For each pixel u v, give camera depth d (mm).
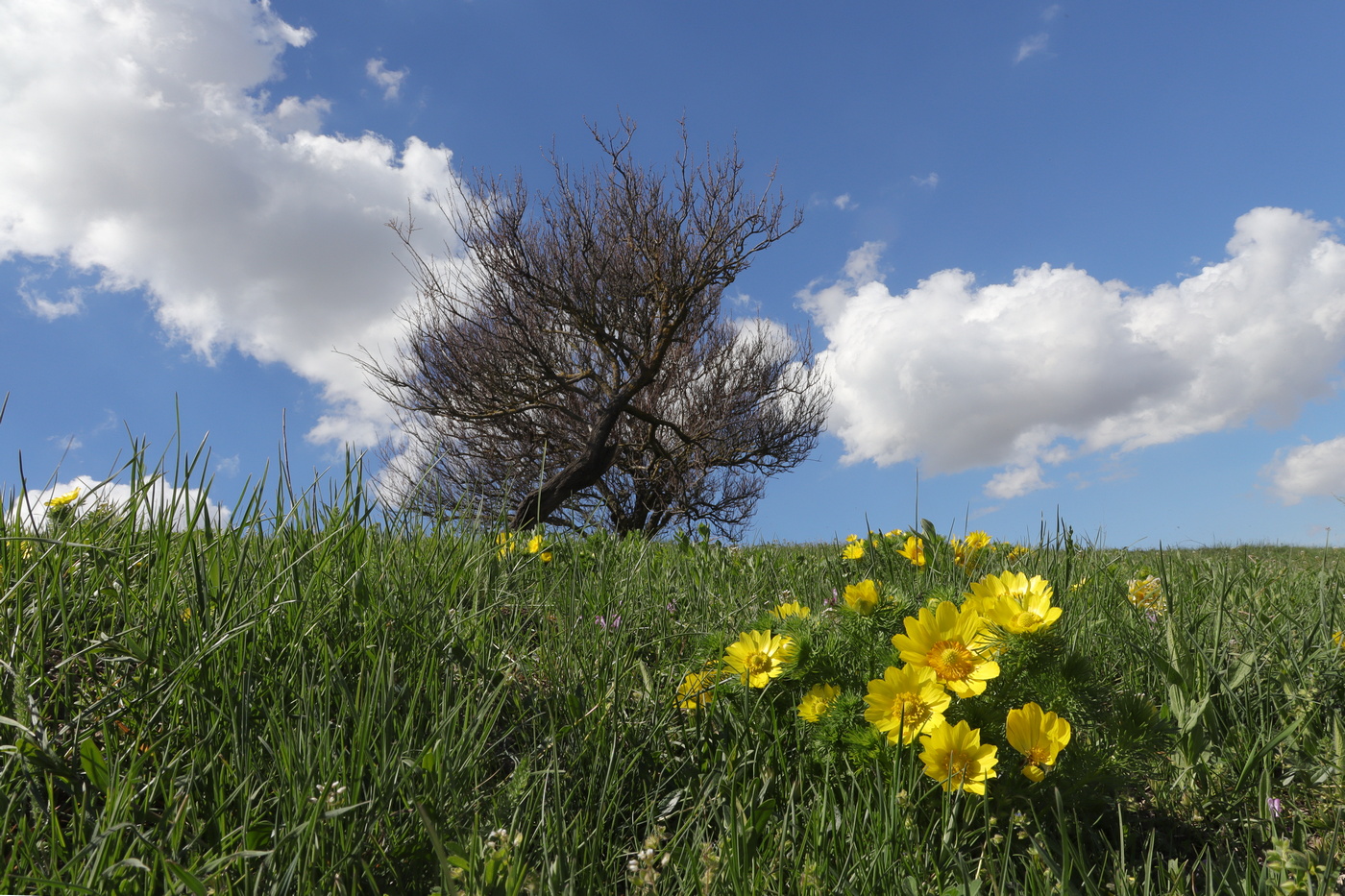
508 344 12625
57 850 962
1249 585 2652
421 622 1676
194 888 854
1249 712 1736
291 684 1365
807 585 2832
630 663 1860
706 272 12539
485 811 1202
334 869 988
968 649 1375
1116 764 1313
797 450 15625
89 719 1238
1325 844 1250
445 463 12734
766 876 1093
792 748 1531
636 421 15391
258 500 1697
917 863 1170
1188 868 1288
